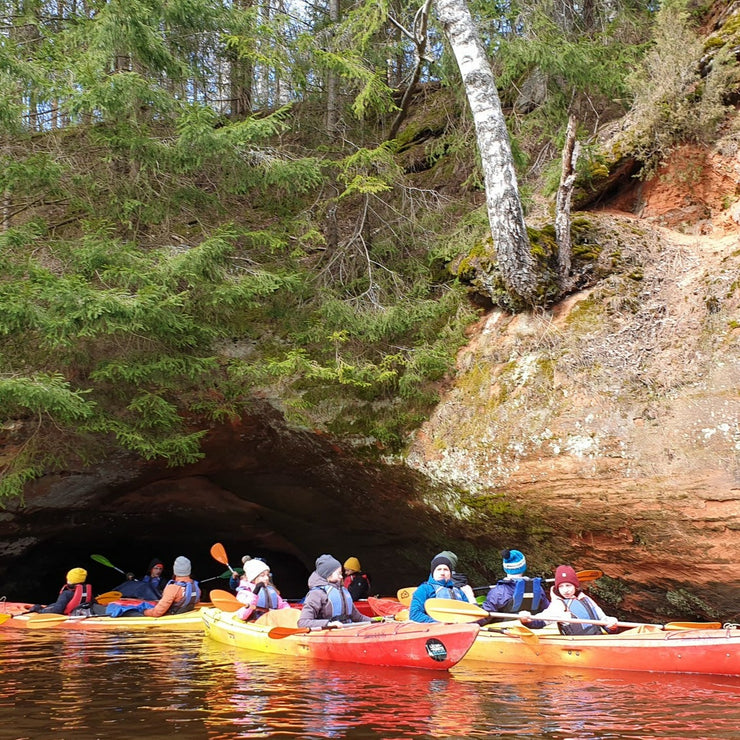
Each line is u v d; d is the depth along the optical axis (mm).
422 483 10086
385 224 11633
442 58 11234
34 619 10000
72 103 8727
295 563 15789
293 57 11062
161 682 5691
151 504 13180
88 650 7582
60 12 11734
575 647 6602
